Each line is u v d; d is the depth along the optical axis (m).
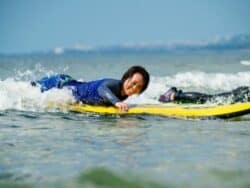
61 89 26.52
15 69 66.88
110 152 16.33
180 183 12.23
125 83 24.81
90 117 23.97
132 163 14.68
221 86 43.50
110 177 12.79
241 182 12.24
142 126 21.66
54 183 12.62
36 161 15.14
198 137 19.03
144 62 97.25
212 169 13.71
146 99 27.08
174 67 73.56
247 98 25.56
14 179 13.12
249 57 117.31
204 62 91.75
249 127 21.45
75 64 89.62
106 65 82.12
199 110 24.55
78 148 17.02
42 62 101.88
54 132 20.06
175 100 26.11
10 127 21.14
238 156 15.62
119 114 24.72
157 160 15.06
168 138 18.81
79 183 12.48
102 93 24.94
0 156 15.81
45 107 26.12
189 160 15.03
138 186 12.05
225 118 23.95
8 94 26.89
